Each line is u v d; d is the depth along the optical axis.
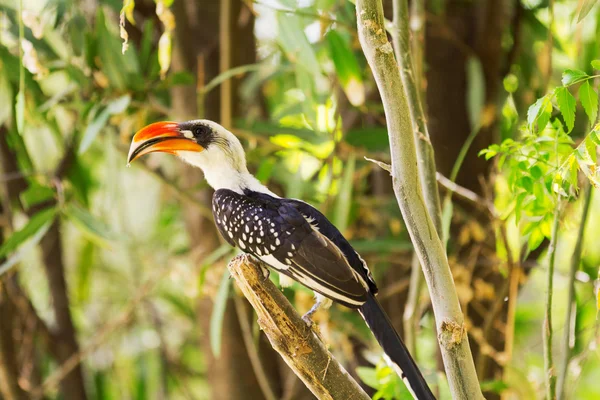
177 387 14.98
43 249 13.30
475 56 10.87
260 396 11.96
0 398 12.59
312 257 7.06
